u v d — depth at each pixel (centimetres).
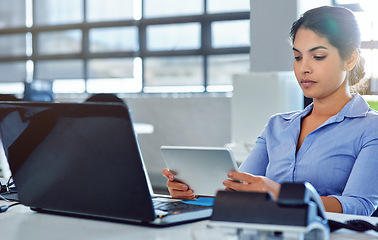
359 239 110
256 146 201
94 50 682
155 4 644
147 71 657
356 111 175
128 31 661
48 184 128
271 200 97
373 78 379
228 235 98
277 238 95
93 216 130
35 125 121
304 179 176
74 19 687
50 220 129
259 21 509
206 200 144
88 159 116
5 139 129
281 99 422
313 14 170
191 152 141
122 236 111
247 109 433
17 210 143
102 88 683
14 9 718
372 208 157
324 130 177
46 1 701
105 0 669
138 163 109
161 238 109
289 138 184
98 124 110
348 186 161
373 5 471
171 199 150
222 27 610
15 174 134
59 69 703
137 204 115
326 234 99
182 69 638
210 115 600
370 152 164
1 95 214
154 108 630
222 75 617
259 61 511
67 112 114
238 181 141
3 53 731
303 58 173
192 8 624
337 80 172
